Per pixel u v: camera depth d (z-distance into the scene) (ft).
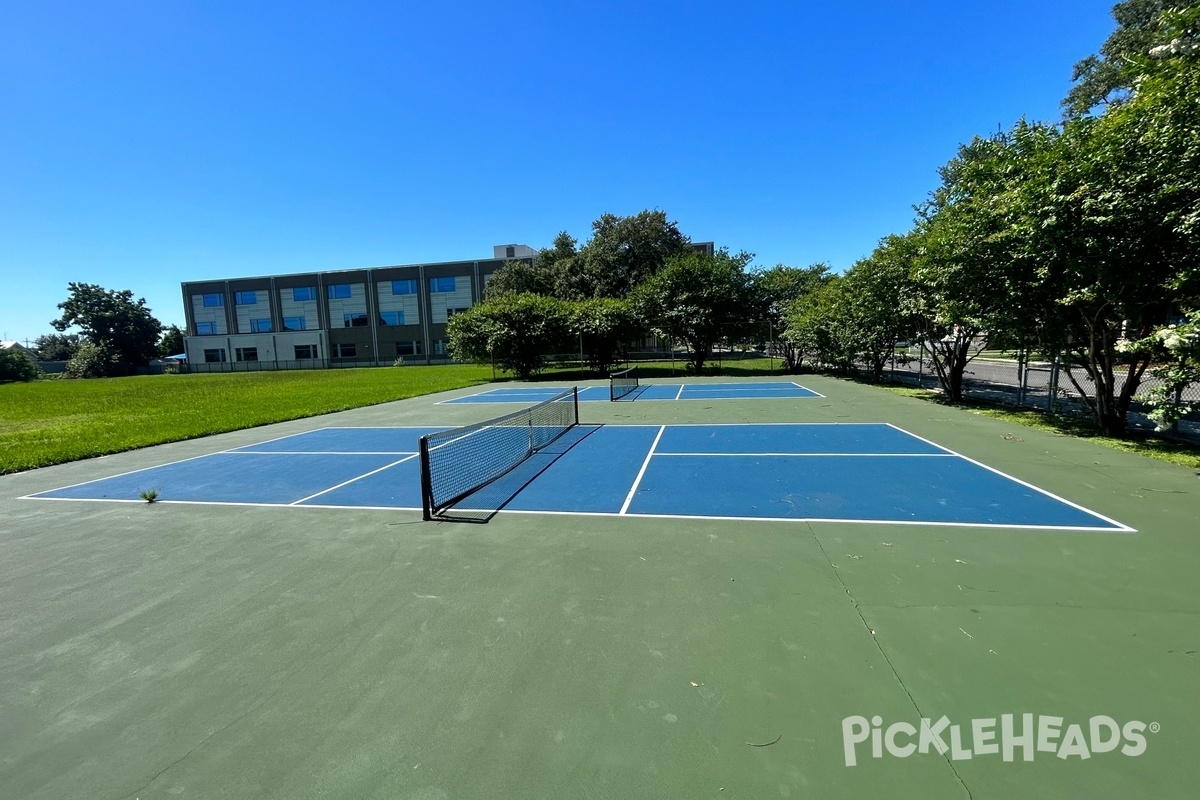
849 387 61.26
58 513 21.80
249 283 193.26
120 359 204.23
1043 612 11.17
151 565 15.85
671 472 24.38
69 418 57.98
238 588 14.02
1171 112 21.24
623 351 108.06
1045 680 8.96
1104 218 23.61
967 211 33.96
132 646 11.36
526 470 25.73
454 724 8.53
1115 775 7.00
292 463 30.04
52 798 7.44
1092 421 33.58
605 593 12.81
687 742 7.89
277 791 7.36
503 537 16.92
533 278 152.35
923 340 49.26
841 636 10.52
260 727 8.69
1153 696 8.49
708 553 14.98
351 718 8.80
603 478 23.76
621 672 9.68
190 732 8.66
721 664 9.77
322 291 188.03
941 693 8.73
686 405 48.70
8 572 15.72
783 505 19.06
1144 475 21.48
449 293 179.93
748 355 141.18
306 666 10.34
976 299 34.96
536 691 9.24
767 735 7.97
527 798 7.04
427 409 53.31
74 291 214.69
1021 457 25.05
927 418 37.40
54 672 10.53
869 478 22.18
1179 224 21.80
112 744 8.48
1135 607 11.25
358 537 17.49
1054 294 29.45
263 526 19.10
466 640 10.99
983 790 6.85
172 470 29.43
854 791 6.91
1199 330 19.44
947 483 21.09
